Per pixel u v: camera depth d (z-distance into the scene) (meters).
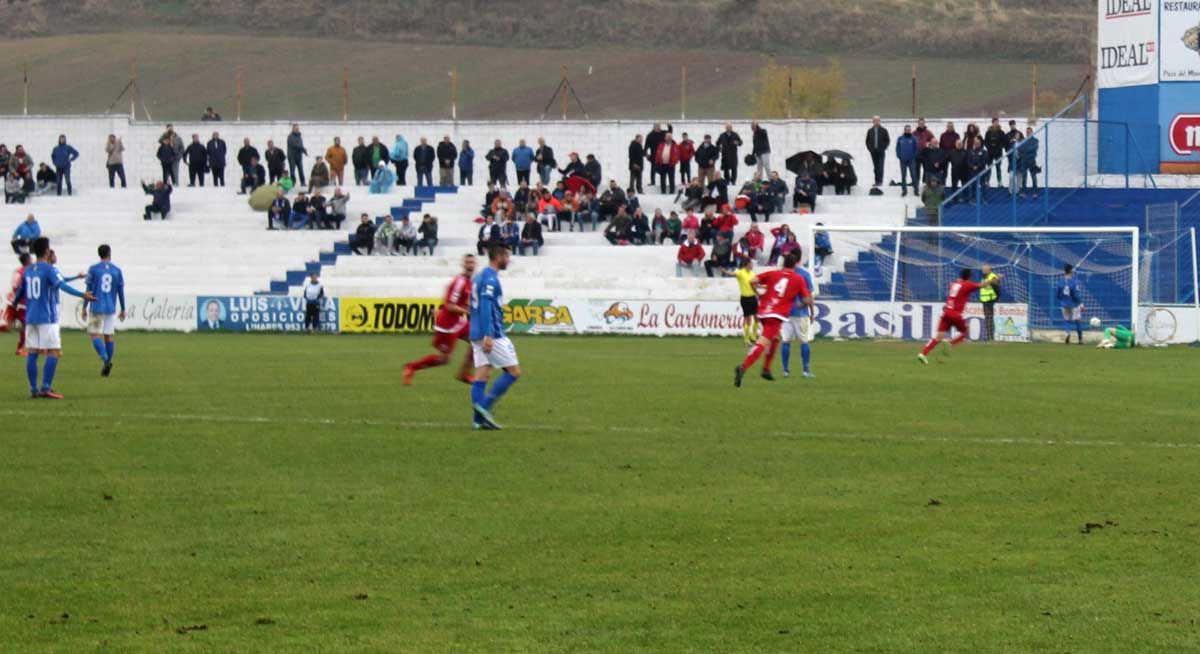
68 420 34.38
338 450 29.73
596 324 73.75
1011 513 23.59
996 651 16.58
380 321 75.44
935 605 18.38
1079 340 68.69
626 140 103.06
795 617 17.88
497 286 32.69
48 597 18.64
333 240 89.06
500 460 28.55
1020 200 83.19
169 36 169.62
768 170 90.44
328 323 76.00
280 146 106.62
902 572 19.92
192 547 21.22
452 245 89.06
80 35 170.88
